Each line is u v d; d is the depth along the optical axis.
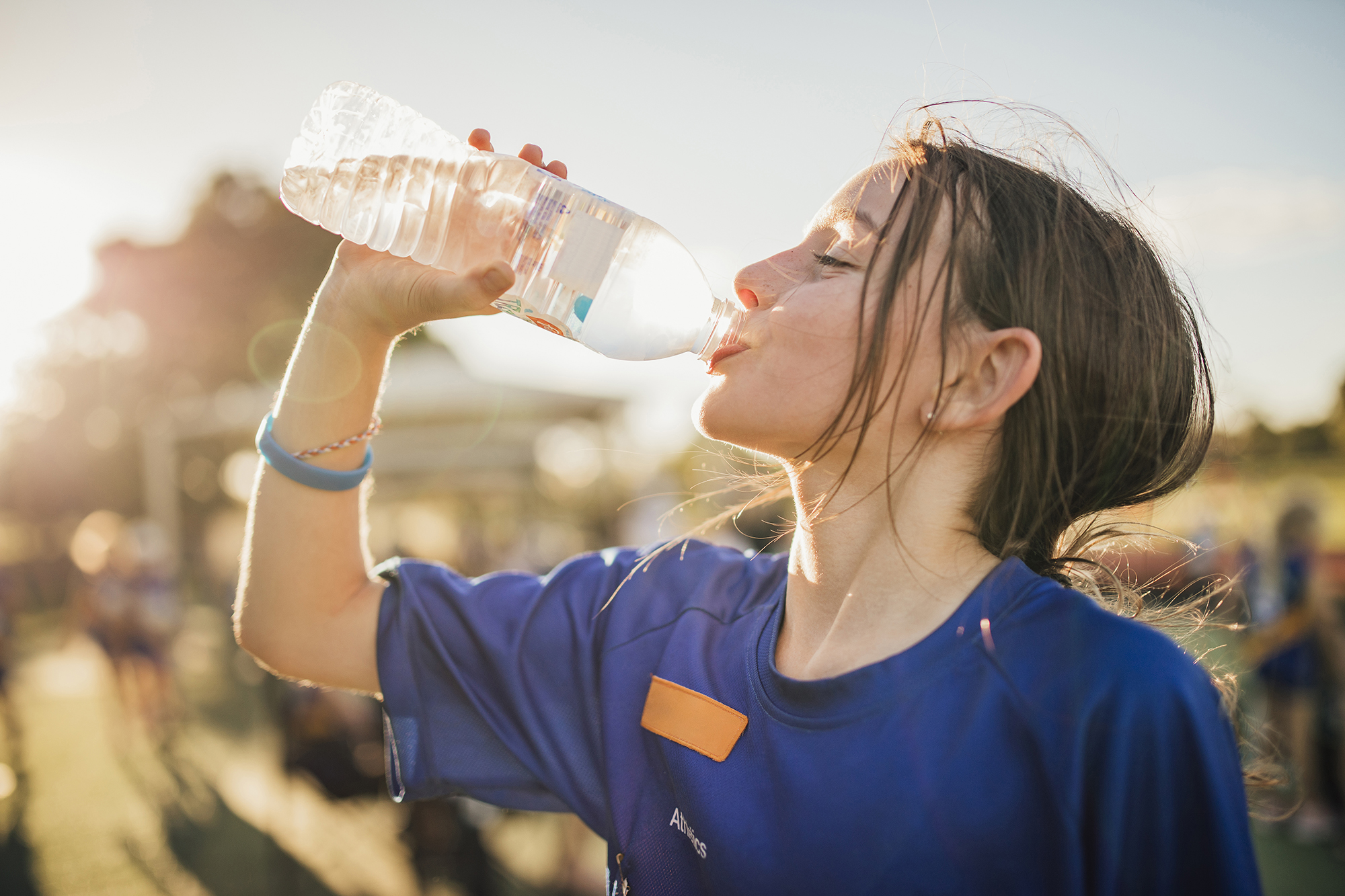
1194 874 0.56
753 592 0.91
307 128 1.04
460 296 0.86
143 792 5.10
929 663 0.67
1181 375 0.83
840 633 0.76
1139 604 0.97
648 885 0.79
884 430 0.76
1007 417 0.75
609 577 1.01
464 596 1.00
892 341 0.75
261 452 0.96
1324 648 3.85
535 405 7.45
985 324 0.74
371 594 1.01
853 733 0.67
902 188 0.80
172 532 11.48
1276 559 4.18
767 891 0.67
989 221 0.76
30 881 3.91
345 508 0.98
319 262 19.81
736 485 1.08
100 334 23.94
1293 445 10.08
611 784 0.85
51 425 26.06
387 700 0.97
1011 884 0.60
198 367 20.22
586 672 0.93
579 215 1.08
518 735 0.94
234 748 5.97
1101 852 0.57
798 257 0.86
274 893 3.57
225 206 20.38
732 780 0.74
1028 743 0.61
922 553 0.74
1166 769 0.57
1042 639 0.64
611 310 1.08
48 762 5.89
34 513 25.52
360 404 0.96
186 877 3.86
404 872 3.78
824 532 0.79
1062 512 0.80
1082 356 0.75
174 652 9.27
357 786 3.44
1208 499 5.04
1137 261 0.82
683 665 0.84
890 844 0.63
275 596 0.96
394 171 1.05
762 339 0.81
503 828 4.25
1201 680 0.59
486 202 1.08
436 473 8.27
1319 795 3.87
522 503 8.62
